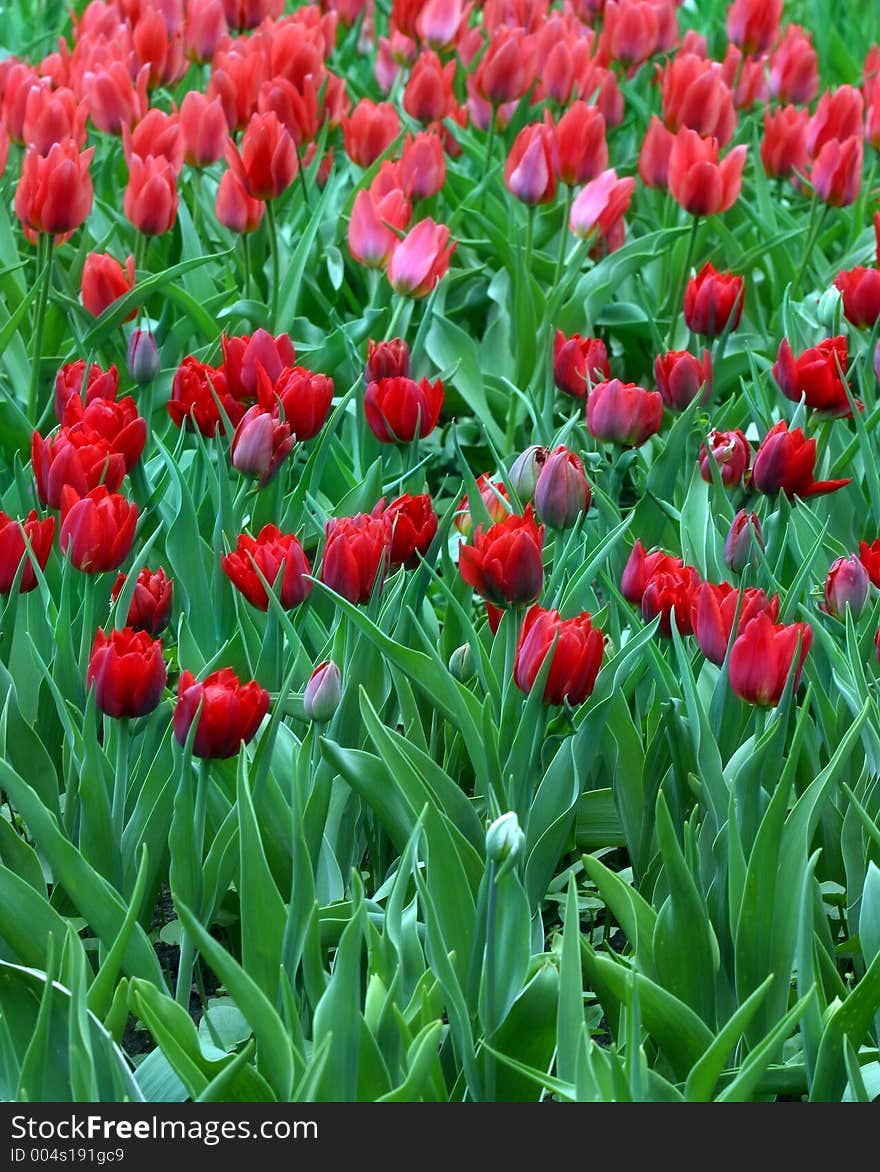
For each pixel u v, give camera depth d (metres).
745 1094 1.79
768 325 5.61
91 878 2.20
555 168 4.52
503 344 4.98
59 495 2.67
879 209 5.87
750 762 2.35
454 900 2.22
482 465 4.79
